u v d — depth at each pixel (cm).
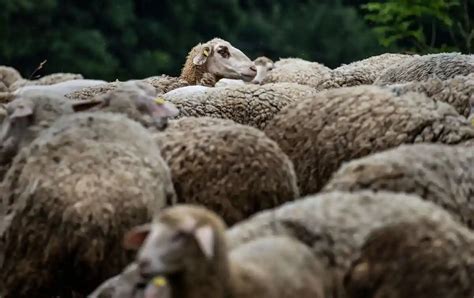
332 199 1368
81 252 1473
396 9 3531
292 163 1767
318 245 1325
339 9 5847
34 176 1505
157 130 1717
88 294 1501
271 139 1784
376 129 1730
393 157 1491
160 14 5778
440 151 1515
